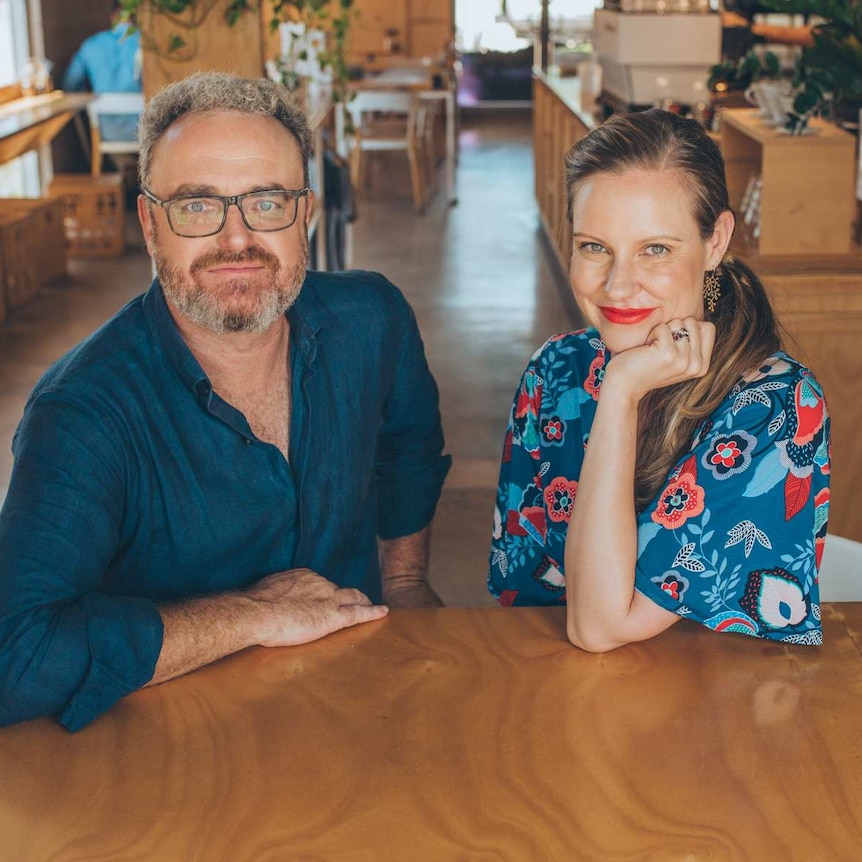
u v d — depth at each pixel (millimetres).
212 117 1533
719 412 1535
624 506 1460
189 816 1173
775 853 1112
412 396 2029
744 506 1475
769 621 1466
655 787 1202
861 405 2986
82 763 1263
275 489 1677
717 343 1562
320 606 1515
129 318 1629
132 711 1355
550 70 7898
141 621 1384
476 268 7152
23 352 5508
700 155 1463
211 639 1425
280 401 1728
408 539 2180
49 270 6758
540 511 1858
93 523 1509
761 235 3115
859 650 1456
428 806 1180
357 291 1851
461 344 5684
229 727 1316
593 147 1479
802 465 1486
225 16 3885
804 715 1319
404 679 1404
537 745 1271
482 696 1364
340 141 8273
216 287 1556
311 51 6484
